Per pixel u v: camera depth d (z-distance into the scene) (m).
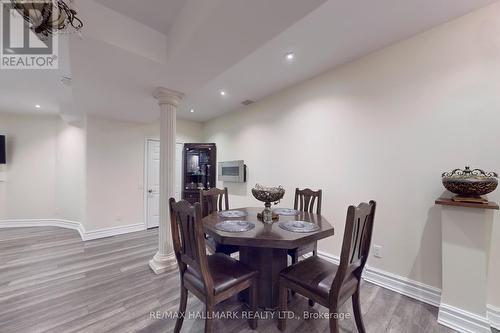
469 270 1.63
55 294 2.08
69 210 4.49
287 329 1.64
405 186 2.11
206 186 4.58
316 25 1.86
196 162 4.75
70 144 4.48
